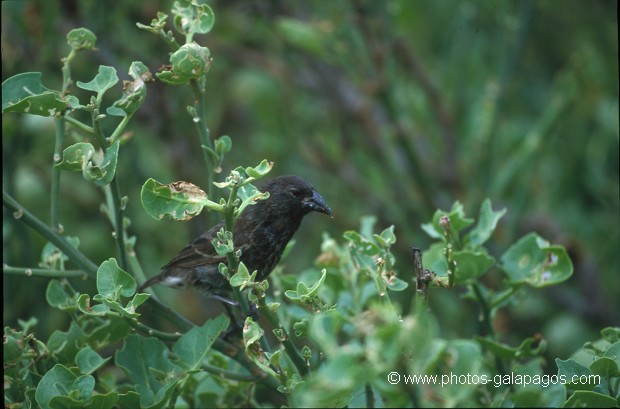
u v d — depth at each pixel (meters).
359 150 13.36
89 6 11.52
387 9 11.98
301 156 13.76
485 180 11.77
